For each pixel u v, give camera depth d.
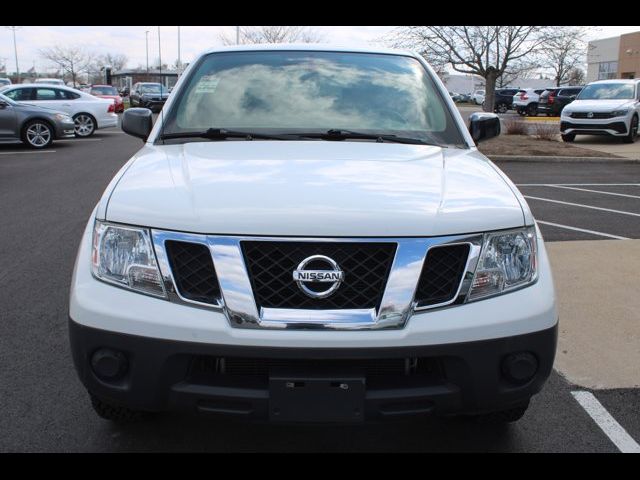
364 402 2.20
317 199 2.33
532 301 2.34
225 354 2.16
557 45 22.31
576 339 4.11
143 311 2.23
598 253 6.19
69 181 10.30
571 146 16.06
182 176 2.60
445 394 2.24
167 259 2.25
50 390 3.32
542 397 3.36
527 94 37.09
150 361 2.22
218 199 2.34
